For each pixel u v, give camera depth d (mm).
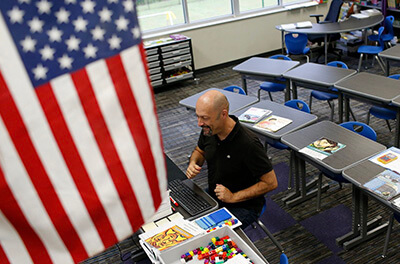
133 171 1133
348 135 3191
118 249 3451
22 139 993
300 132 3340
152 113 1133
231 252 2180
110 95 1049
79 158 1061
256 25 7699
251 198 2674
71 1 960
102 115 1055
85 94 1023
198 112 2502
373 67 6680
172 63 6848
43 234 1091
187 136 5250
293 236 3389
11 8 909
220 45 7566
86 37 993
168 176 3174
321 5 8039
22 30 930
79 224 1110
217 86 6848
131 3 1023
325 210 3631
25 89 964
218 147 2672
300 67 4777
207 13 7512
